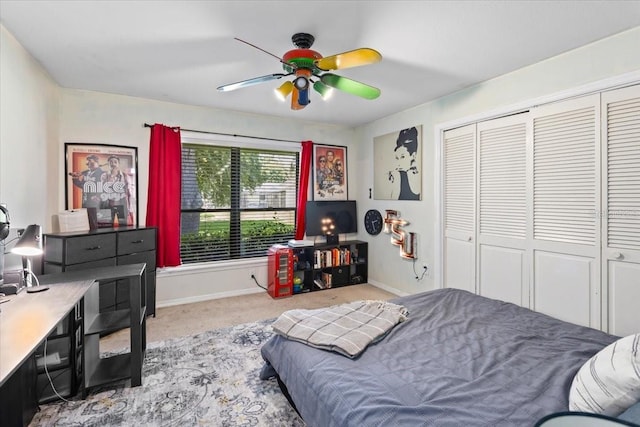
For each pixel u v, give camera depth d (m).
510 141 2.75
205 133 3.74
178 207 3.61
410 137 3.77
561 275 2.42
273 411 1.77
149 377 2.11
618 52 2.05
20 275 1.82
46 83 2.69
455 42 2.16
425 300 2.29
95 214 3.08
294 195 4.49
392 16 1.85
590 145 2.24
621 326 2.11
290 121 4.30
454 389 1.21
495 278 2.90
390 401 1.15
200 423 1.67
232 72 2.70
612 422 0.59
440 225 3.41
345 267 4.49
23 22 1.91
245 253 4.15
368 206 4.55
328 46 2.22
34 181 2.44
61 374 1.98
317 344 1.60
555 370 1.33
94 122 3.18
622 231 2.10
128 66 2.57
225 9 1.79
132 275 2.05
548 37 2.10
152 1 1.71
